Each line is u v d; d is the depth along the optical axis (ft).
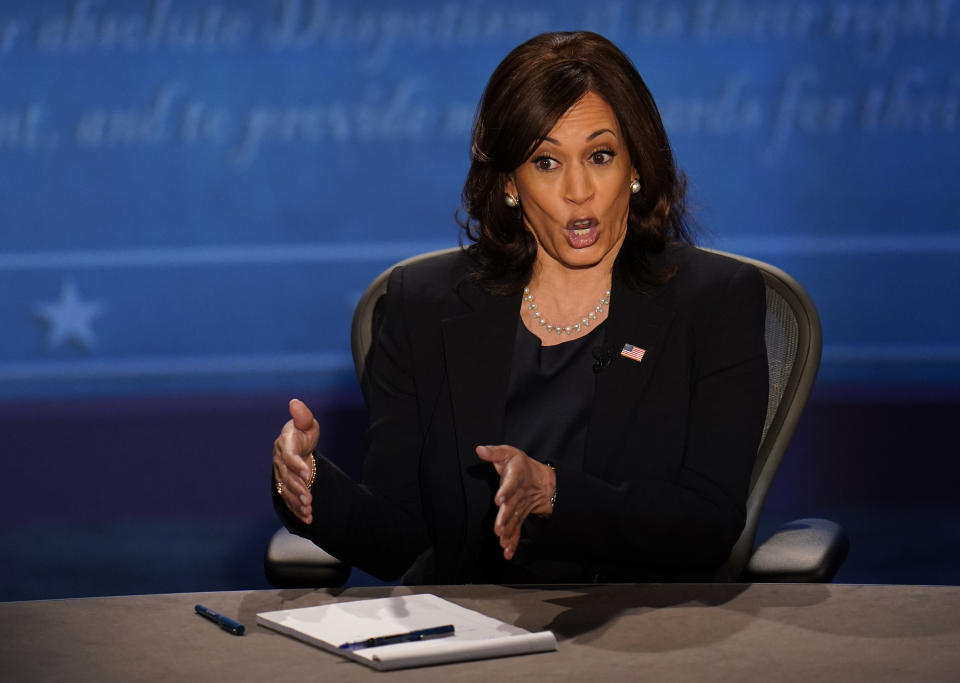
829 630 17.03
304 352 67.05
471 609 18.25
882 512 54.70
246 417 64.03
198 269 66.64
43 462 60.18
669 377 22.91
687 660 15.97
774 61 65.62
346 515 21.72
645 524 20.39
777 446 25.11
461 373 23.44
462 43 65.72
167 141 66.18
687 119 65.77
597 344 23.50
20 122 65.67
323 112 66.13
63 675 15.75
